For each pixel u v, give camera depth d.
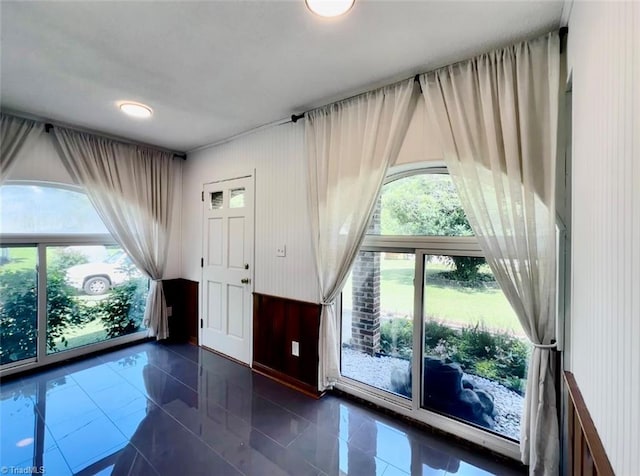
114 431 2.04
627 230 0.74
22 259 2.88
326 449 1.90
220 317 3.45
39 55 1.80
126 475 1.66
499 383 1.94
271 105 2.47
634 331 0.69
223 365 3.13
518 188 1.61
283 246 2.81
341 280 2.36
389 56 1.79
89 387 2.61
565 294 1.57
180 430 2.06
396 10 1.42
